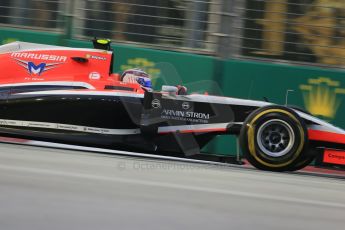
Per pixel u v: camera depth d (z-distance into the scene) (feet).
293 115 71.72
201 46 101.50
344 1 99.09
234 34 100.68
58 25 104.47
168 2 102.42
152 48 102.83
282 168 71.92
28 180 46.55
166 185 50.29
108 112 74.69
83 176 50.67
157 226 36.86
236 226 38.47
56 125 74.95
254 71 99.66
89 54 78.59
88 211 38.99
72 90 75.41
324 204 48.57
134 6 103.30
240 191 50.90
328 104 98.89
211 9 101.04
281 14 100.12
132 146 75.72
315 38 99.66
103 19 103.96
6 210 37.58
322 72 98.89
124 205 41.37
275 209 44.55
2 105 75.20
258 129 71.36
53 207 39.22
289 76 99.19
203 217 39.99
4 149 65.41
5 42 104.58
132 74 80.12
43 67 77.71
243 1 100.37
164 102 75.82
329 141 75.87
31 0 105.29
